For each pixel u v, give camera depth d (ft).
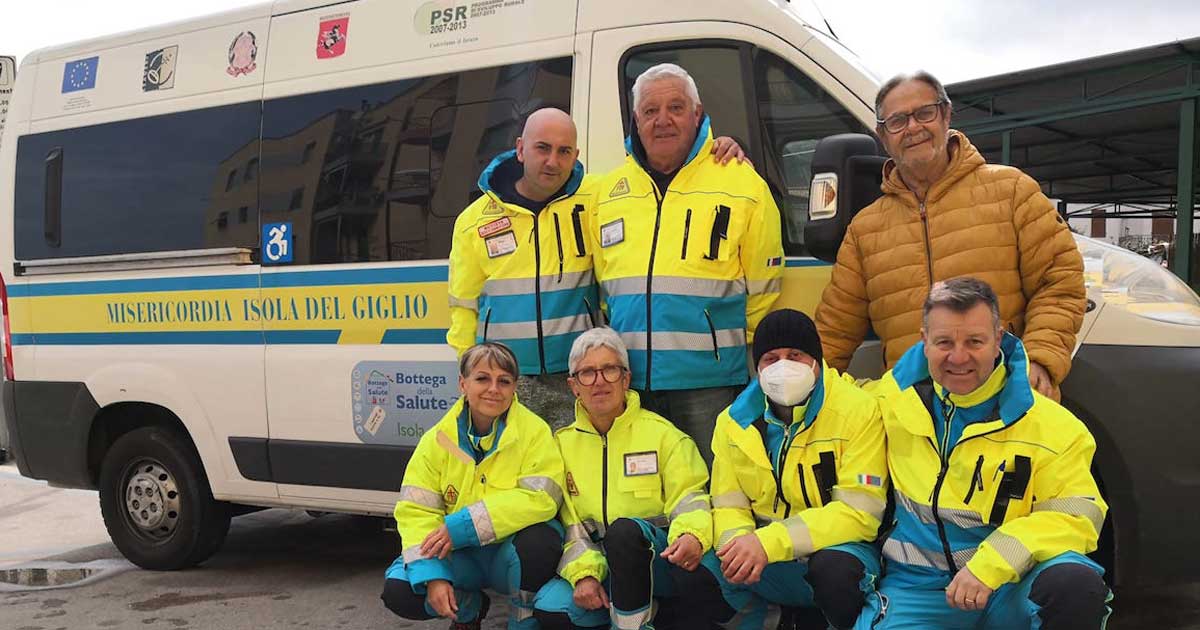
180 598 15.57
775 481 9.91
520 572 10.78
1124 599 13.84
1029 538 8.35
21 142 17.79
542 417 11.84
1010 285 9.84
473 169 13.70
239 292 15.48
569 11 13.24
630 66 12.82
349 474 14.60
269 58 15.51
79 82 17.34
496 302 11.80
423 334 13.93
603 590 10.56
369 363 14.33
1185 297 11.22
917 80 9.73
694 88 10.82
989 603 8.73
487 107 13.66
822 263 11.79
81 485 17.57
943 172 10.01
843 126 11.82
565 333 11.63
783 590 10.14
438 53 14.11
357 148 14.60
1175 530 10.64
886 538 9.63
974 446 8.73
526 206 11.62
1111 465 10.77
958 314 8.43
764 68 12.18
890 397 9.30
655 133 10.68
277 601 15.28
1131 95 38.11
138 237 16.51
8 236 17.83
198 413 15.94
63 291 17.26
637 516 10.77
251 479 15.64
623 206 11.14
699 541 9.88
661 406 11.36
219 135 15.80
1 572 17.54
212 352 15.79
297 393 14.98
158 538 17.13
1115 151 52.19
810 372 9.46
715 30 12.37
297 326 14.99
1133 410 10.66
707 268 10.75
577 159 11.69
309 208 14.93
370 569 17.31
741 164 11.05
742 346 11.14
